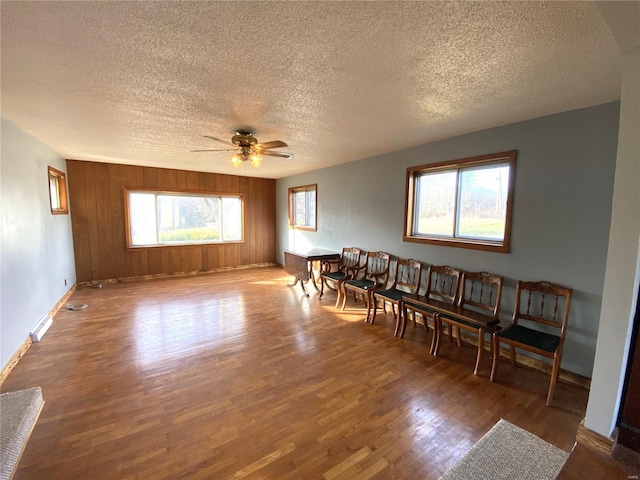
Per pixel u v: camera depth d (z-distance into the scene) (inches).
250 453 66.2
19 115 105.1
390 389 91.0
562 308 99.0
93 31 56.2
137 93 86.2
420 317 146.4
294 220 267.7
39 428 72.7
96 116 106.7
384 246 169.0
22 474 59.9
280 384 92.8
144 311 157.9
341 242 204.2
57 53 64.2
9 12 49.8
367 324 143.7
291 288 209.3
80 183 201.9
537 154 103.9
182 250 245.4
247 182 272.8
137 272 228.1
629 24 46.3
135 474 60.4
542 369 103.4
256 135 130.5
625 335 58.2
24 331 114.0
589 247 93.4
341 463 63.8
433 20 52.5
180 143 146.9
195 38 58.8
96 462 63.1
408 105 93.8
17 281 110.4
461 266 129.5
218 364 104.4
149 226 231.5
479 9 49.4
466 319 105.1
